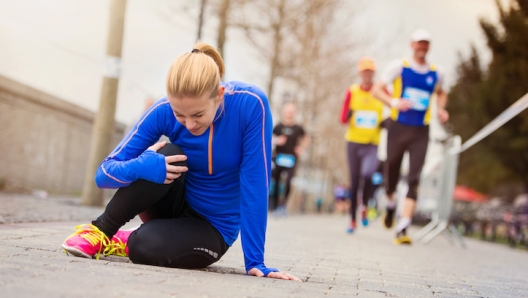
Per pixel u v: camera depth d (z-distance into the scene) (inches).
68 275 83.5
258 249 108.8
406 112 258.2
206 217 113.3
